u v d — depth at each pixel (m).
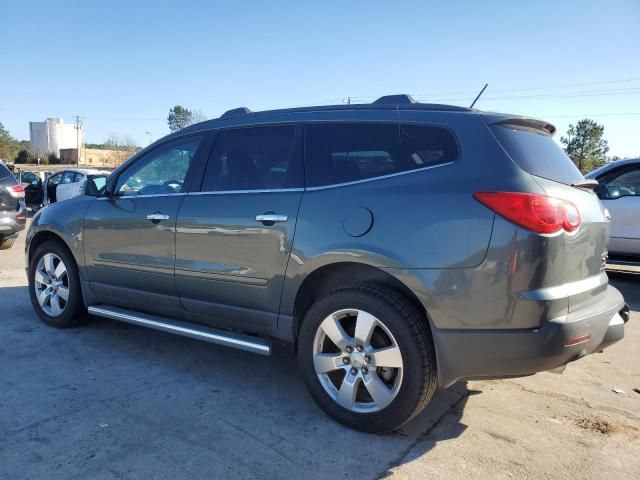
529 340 2.69
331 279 3.41
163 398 3.54
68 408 3.35
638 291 7.39
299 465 2.78
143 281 4.20
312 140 3.48
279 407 3.46
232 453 2.88
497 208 2.72
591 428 3.27
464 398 3.67
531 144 3.08
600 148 58.94
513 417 3.40
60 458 2.78
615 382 4.03
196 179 3.96
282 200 3.42
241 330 3.74
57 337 4.73
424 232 2.88
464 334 2.81
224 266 3.65
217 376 3.96
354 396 3.13
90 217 4.55
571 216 2.80
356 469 2.76
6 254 9.29
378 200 3.05
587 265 3.01
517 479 2.70
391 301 2.96
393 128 3.22
